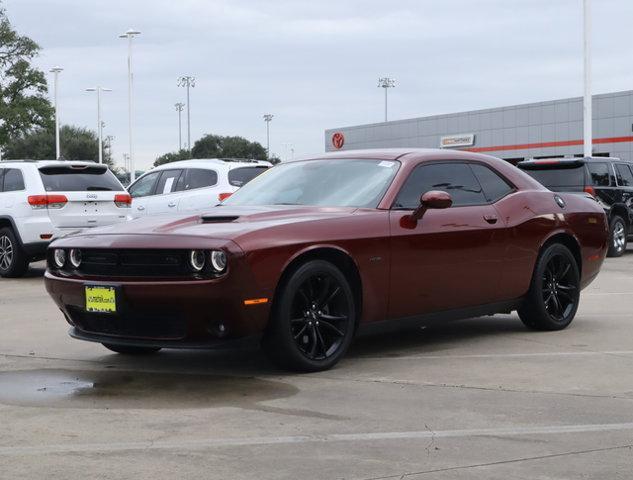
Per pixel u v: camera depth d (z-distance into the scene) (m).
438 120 49.59
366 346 6.77
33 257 13.04
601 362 6.08
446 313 6.55
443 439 4.23
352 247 5.87
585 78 26.03
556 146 42.31
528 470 3.75
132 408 4.89
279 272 5.48
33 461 3.91
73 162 13.18
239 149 93.75
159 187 15.27
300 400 5.03
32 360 6.41
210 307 5.35
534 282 7.18
